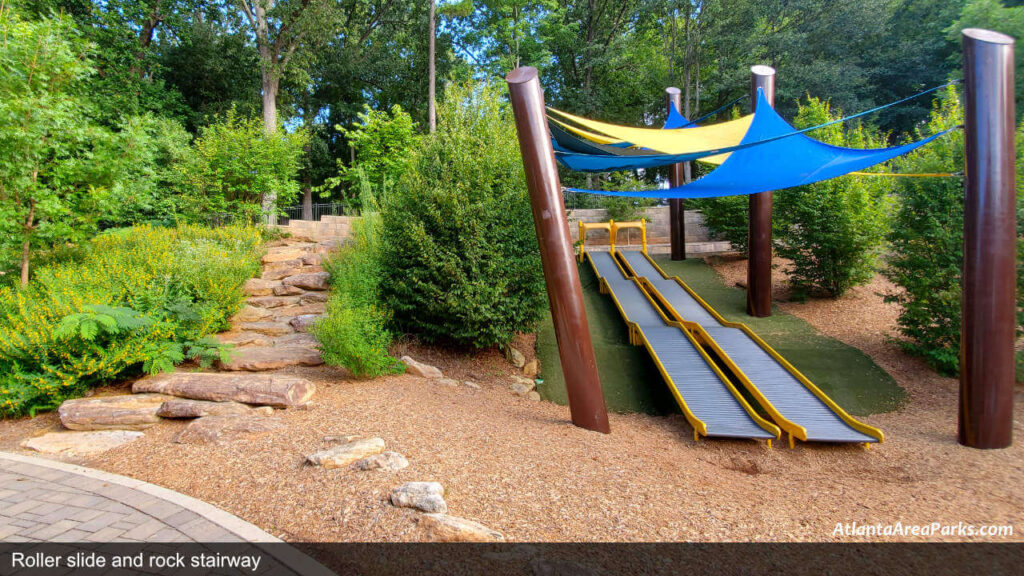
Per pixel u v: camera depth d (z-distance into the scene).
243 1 18.73
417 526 3.24
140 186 8.66
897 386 7.89
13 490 3.78
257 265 10.23
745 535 3.50
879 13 22.73
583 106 25.64
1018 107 13.59
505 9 25.22
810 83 22.16
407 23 26.50
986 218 5.53
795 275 12.03
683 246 14.95
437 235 8.14
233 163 12.95
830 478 4.99
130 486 3.85
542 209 5.75
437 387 6.97
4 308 6.18
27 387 5.44
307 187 26.11
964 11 14.73
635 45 28.91
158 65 20.28
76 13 17.30
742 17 24.05
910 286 8.47
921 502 4.26
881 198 10.97
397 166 15.44
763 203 10.60
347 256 9.49
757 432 6.00
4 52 6.86
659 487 4.28
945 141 8.35
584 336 5.81
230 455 4.45
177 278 7.52
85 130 7.57
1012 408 5.69
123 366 5.89
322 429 4.99
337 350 6.60
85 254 8.61
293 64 19.17
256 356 6.93
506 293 8.27
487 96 8.89
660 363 8.09
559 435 5.41
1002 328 5.58
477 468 4.28
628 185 18.47
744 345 8.70
